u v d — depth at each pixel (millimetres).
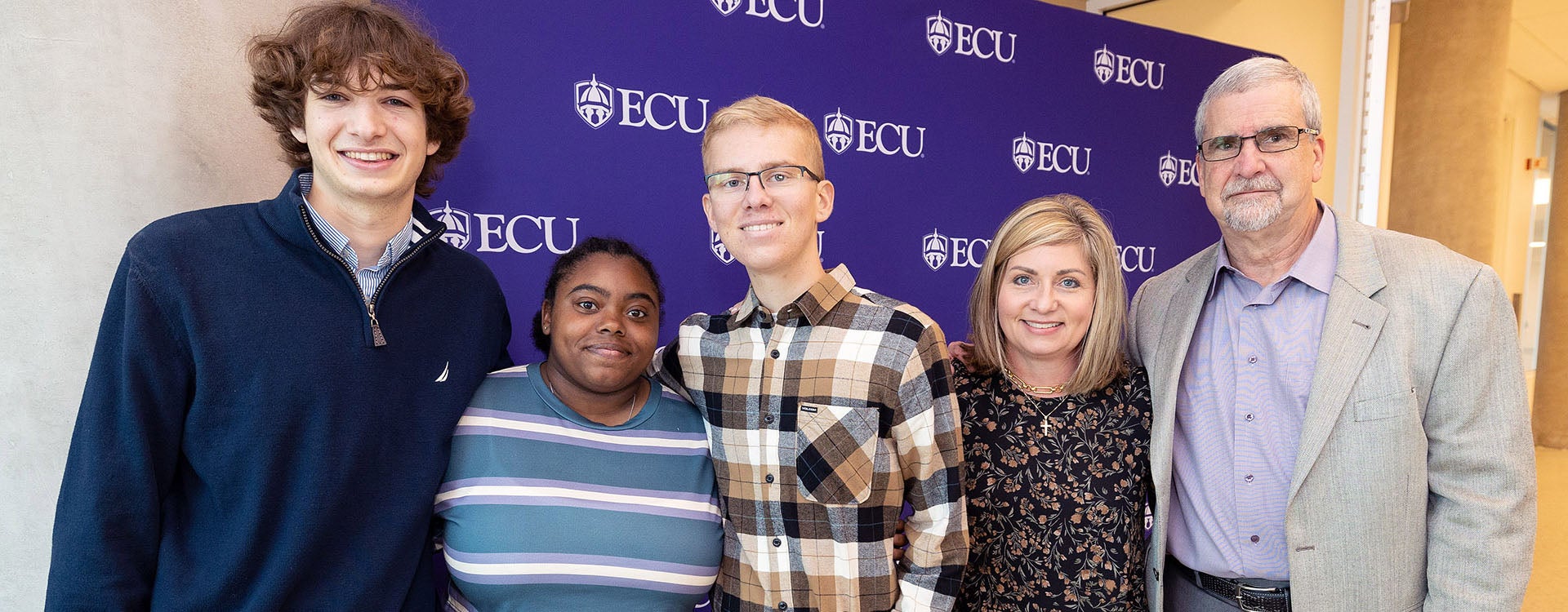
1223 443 1575
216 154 1567
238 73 1594
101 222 1443
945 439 1416
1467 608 1376
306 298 1194
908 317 1411
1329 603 1438
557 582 1316
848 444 1362
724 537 1485
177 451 1149
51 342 1423
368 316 1238
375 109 1200
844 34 2646
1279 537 1508
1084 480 1527
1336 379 1424
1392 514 1415
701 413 1520
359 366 1226
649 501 1390
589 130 2254
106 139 1438
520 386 1439
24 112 1373
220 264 1146
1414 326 1412
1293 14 3750
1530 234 6582
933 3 2803
